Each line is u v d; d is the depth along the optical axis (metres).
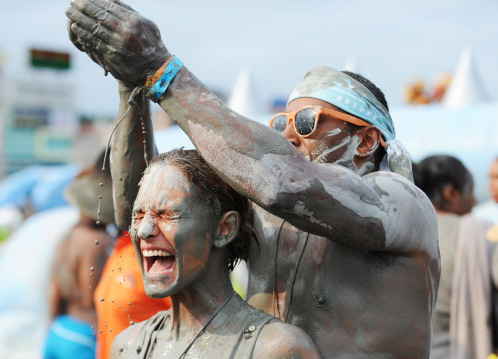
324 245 2.12
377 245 1.89
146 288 2.02
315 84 2.25
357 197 1.83
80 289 4.53
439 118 8.45
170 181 1.97
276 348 1.89
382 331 2.02
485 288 4.23
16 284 7.12
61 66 33.91
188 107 1.84
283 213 1.80
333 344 2.05
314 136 2.22
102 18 1.82
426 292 2.06
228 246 2.14
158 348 2.12
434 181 4.65
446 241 4.39
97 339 4.25
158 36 1.87
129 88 2.25
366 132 2.24
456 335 4.25
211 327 2.03
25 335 6.74
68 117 33.50
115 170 2.42
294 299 2.16
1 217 13.91
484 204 7.53
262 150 1.79
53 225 7.48
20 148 31.86
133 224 2.05
